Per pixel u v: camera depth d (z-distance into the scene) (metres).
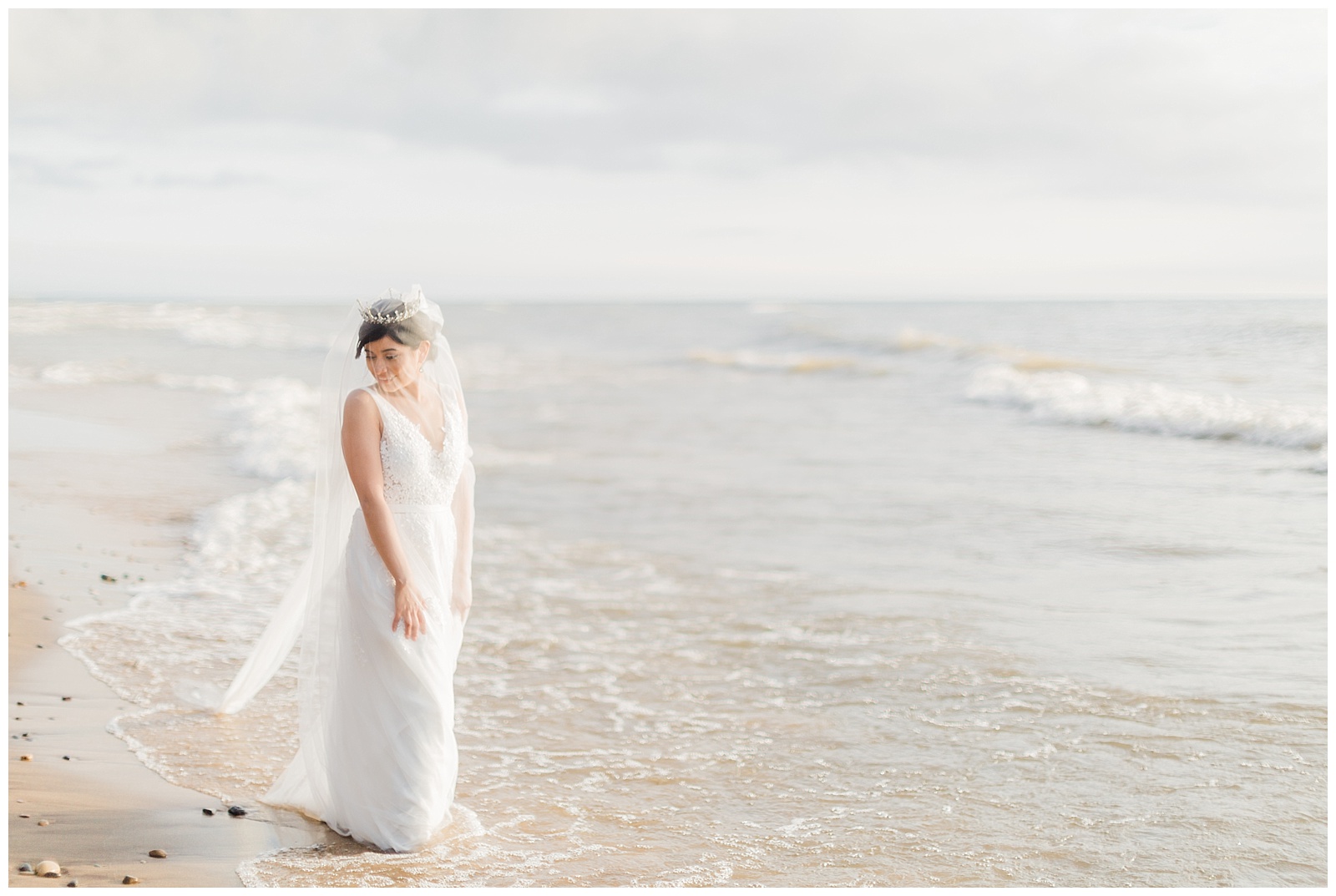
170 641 5.75
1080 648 5.68
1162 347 21.69
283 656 4.75
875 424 15.16
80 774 3.98
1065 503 9.55
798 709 4.89
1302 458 11.56
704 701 5.00
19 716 4.56
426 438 3.67
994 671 5.34
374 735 3.50
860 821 3.72
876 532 8.58
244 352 26.70
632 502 9.93
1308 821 3.66
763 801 3.90
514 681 5.30
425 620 3.56
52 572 7.10
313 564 3.75
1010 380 17.91
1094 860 3.40
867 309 49.03
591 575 7.37
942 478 10.94
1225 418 13.02
